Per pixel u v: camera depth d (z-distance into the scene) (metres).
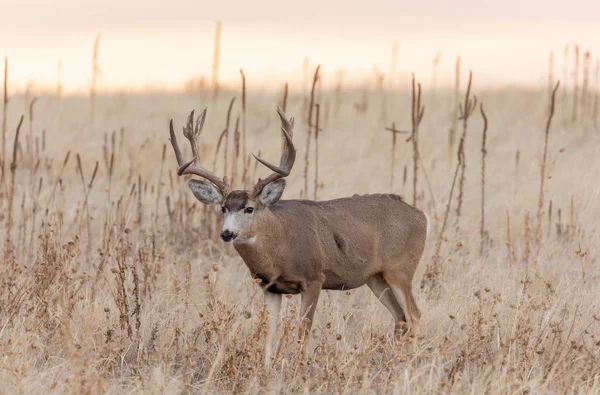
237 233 33.72
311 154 65.00
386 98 89.56
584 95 81.88
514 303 36.47
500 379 28.58
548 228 49.53
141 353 32.09
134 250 43.34
